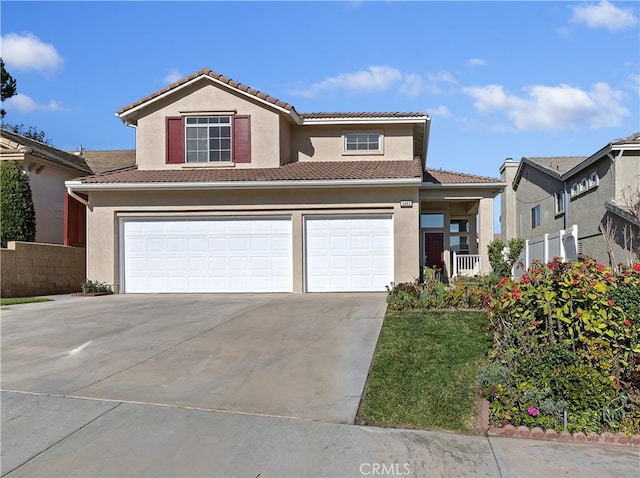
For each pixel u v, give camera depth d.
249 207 14.75
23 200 16.50
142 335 8.81
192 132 16.25
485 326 7.52
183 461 4.27
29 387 6.14
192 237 14.98
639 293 5.97
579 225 20.62
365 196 14.53
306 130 17.58
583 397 5.04
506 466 4.25
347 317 9.93
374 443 4.63
